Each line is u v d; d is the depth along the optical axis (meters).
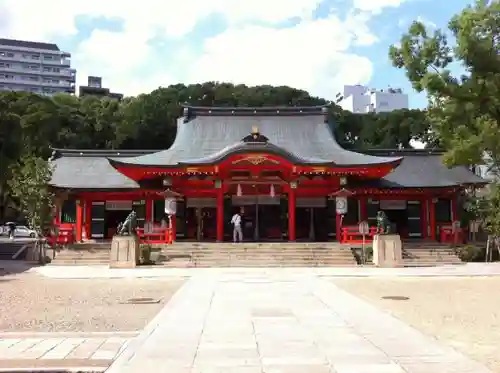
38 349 9.73
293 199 37.91
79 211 41.09
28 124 60.94
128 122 70.56
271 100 83.44
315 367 8.24
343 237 35.06
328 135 45.16
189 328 11.61
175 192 36.53
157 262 31.50
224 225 42.47
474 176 43.53
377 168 37.56
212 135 45.16
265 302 15.81
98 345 10.06
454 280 23.06
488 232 35.44
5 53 147.00
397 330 11.38
